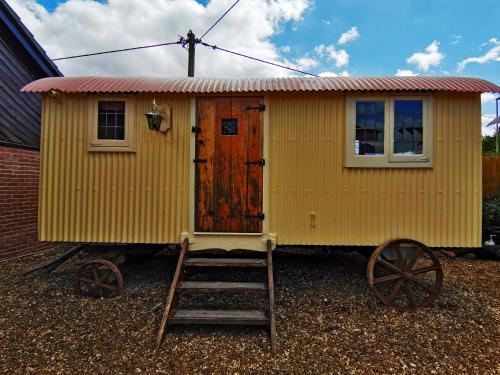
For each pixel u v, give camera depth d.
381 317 3.31
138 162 3.85
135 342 2.82
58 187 3.84
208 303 3.69
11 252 5.66
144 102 3.85
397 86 3.54
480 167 3.68
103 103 3.89
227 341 2.87
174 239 3.83
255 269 4.85
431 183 3.71
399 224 3.73
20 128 6.06
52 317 3.27
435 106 3.71
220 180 3.84
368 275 3.59
